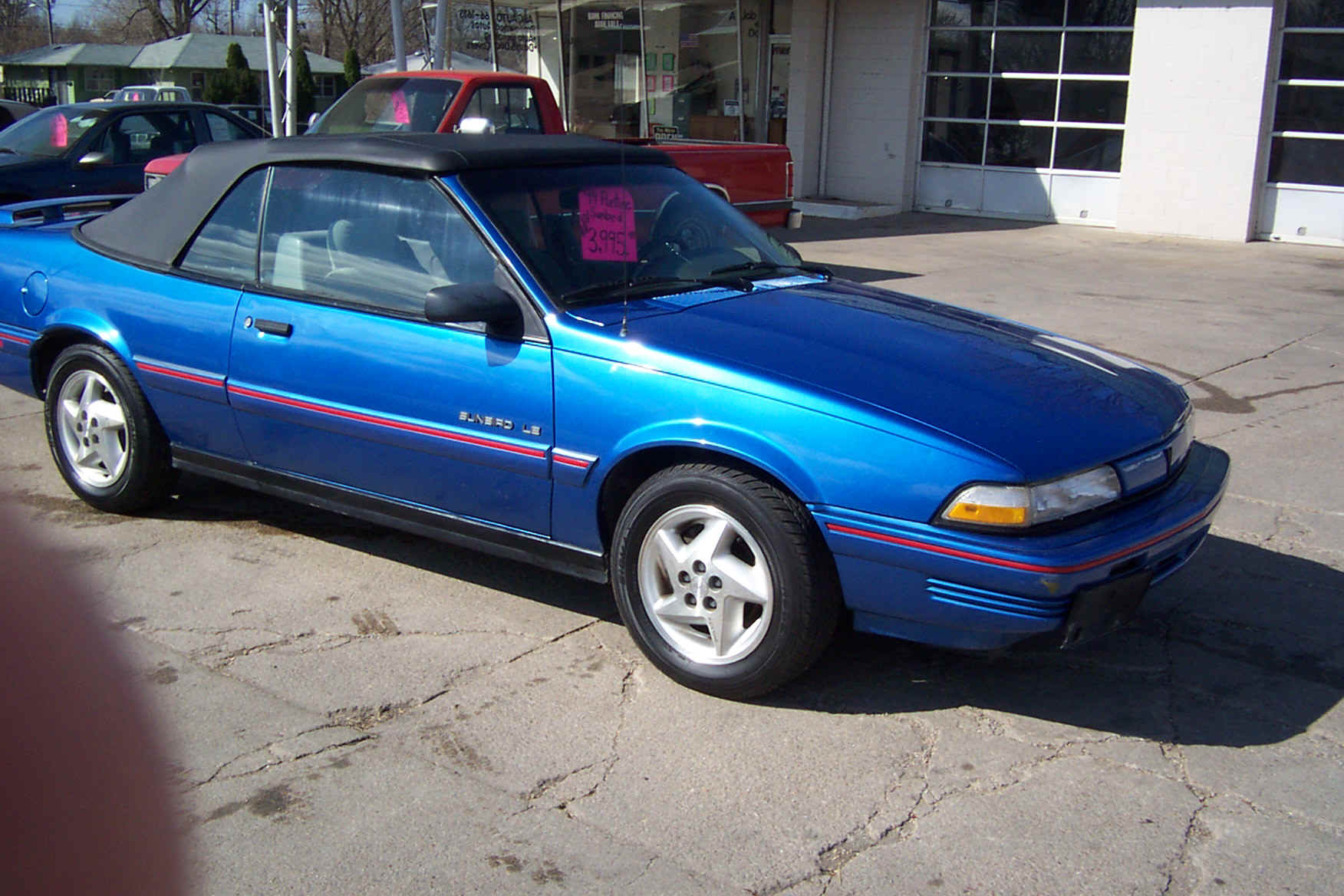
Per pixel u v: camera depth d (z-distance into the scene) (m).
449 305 3.70
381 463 4.25
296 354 4.35
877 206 17.47
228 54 40.50
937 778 3.28
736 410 3.50
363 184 4.33
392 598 4.38
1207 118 14.83
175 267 4.77
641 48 15.48
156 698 2.02
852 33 17.77
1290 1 14.16
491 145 4.38
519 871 2.84
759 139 19.22
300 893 2.74
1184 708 3.69
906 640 3.46
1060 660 4.00
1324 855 2.95
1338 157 14.30
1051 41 16.25
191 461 4.88
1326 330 9.46
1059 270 12.41
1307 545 5.05
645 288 4.12
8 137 11.72
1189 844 2.98
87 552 4.74
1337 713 3.68
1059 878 2.85
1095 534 3.33
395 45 13.77
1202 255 13.74
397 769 3.27
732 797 3.17
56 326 5.04
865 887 2.81
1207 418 6.94
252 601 4.33
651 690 3.73
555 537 3.97
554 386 3.79
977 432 3.35
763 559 3.50
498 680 3.78
